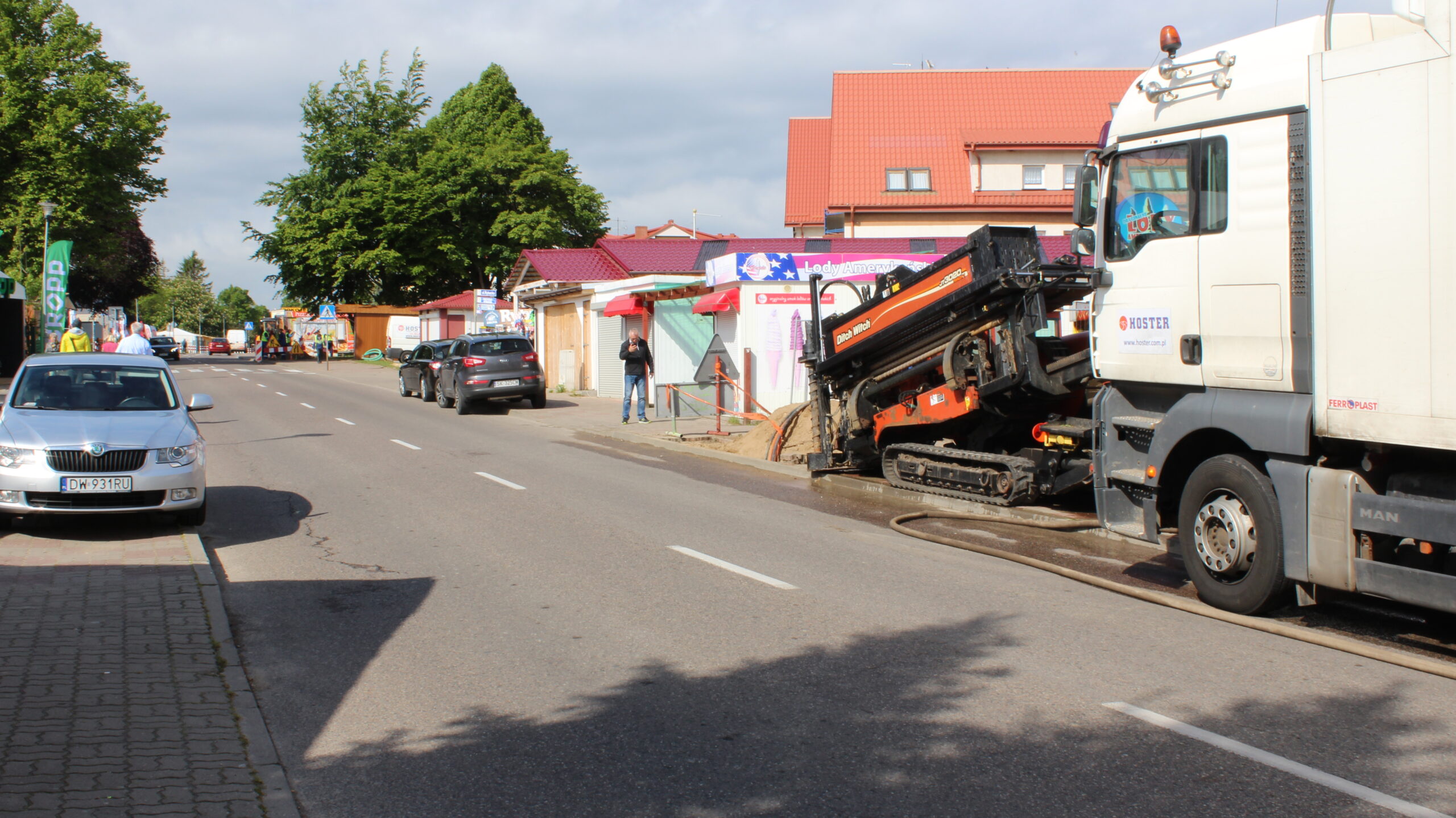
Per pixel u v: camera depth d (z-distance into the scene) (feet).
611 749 15.03
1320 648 19.80
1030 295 33.86
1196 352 23.29
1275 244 21.38
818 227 161.79
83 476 30.09
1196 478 23.12
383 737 15.70
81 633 20.42
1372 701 16.69
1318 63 20.56
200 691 17.34
